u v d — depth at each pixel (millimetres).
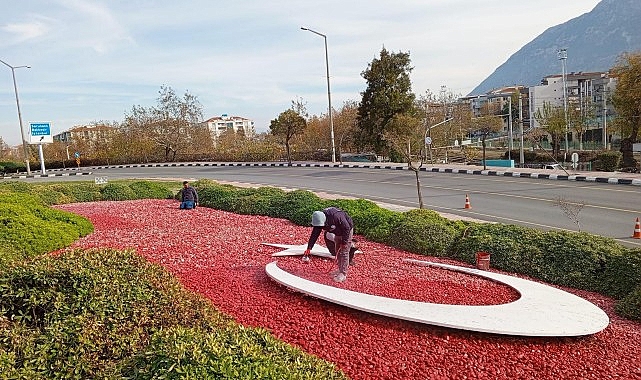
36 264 4215
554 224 11992
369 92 35781
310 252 8125
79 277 4098
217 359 2953
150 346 3275
